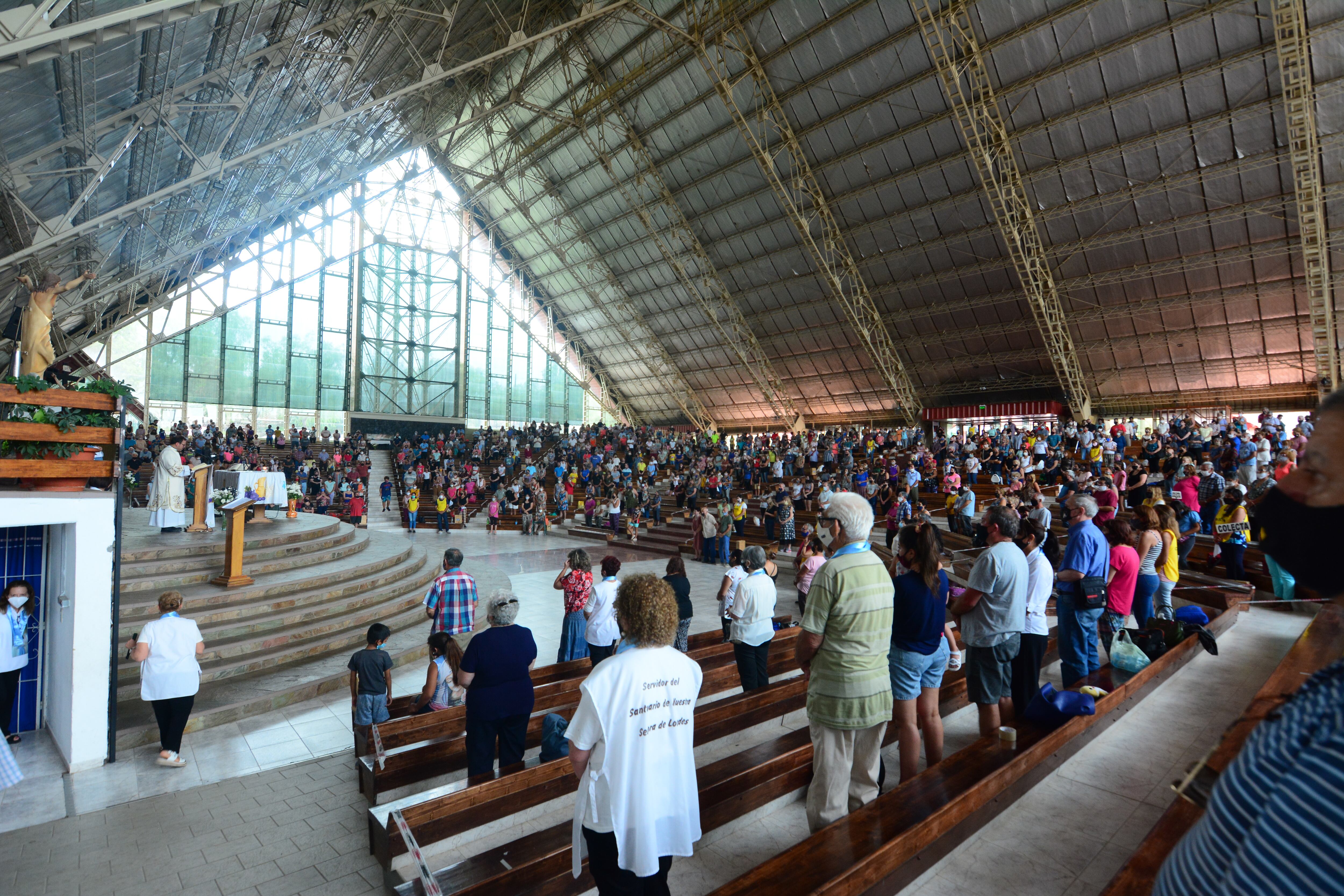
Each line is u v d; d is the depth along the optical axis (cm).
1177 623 571
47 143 1132
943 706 483
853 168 2423
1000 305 2594
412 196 3728
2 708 528
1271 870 69
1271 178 1872
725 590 720
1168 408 2555
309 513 1922
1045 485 1720
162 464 970
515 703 384
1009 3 1823
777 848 336
